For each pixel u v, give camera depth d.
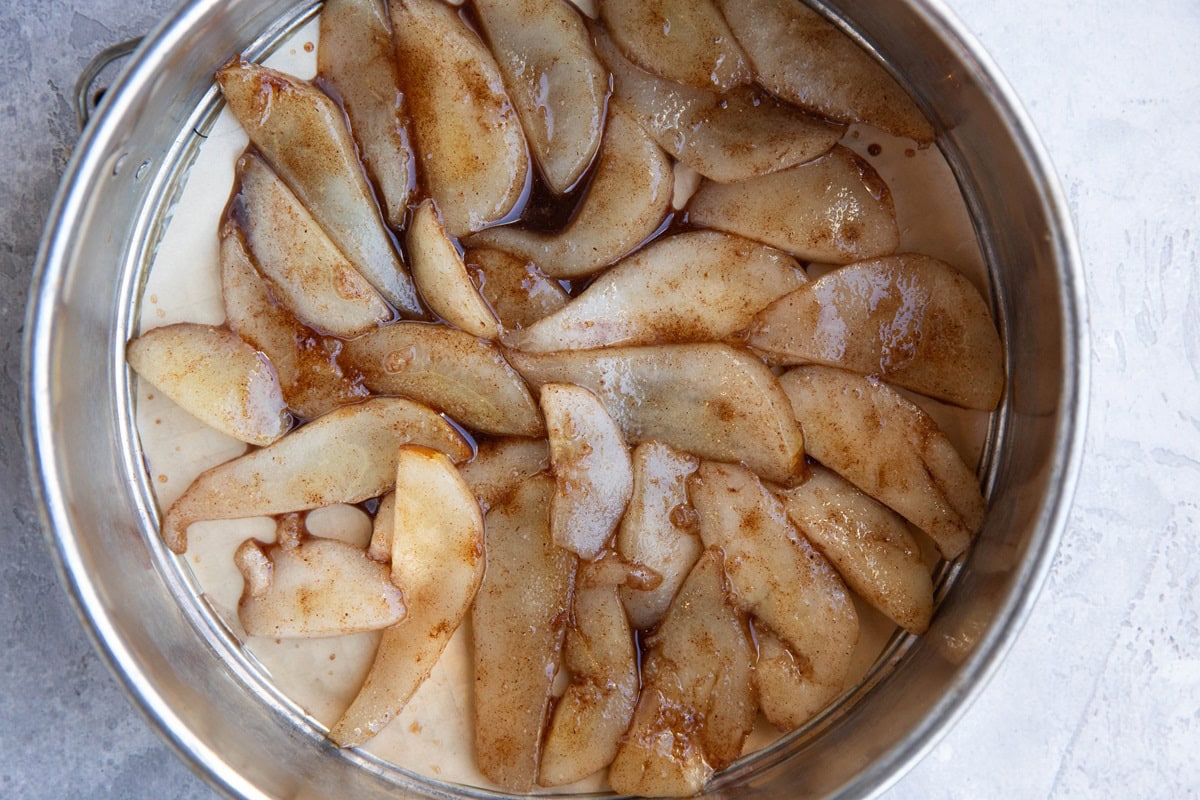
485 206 0.38
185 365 0.38
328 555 0.39
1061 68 0.42
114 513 0.38
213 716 0.38
